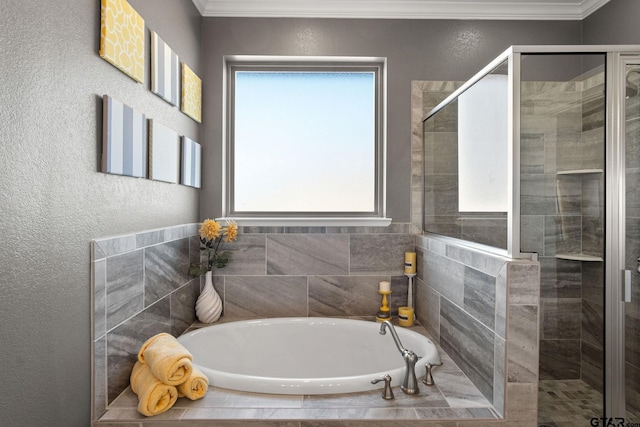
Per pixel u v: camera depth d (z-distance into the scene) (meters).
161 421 1.44
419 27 2.73
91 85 1.38
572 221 1.56
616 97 1.56
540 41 2.73
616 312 1.57
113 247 1.51
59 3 1.21
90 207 1.38
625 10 2.36
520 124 1.55
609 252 1.56
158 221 1.99
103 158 1.43
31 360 1.11
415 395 1.65
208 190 2.72
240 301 2.71
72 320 1.29
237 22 2.71
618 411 1.56
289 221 2.68
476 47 2.73
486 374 1.63
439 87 2.73
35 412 1.13
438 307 2.23
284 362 2.46
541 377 1.57
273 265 2.71
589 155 1.56
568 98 1.55
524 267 1.48
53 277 1.19
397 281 2.73
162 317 2.01
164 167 1.99
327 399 1.60
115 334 1.54
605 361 1.57
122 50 1.55
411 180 2.73
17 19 1.04
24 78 1.07
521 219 1.54
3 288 1.01
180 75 2.28
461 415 1.50
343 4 2.66
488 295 1.62
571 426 1.56
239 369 2.38
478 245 1.84
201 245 2.65
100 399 1.44
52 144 1.18
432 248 2.33
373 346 2.40
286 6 2.67
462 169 2.03
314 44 2.72
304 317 2.63
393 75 2.73
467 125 1.96
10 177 1.03
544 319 1.58
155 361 1.51
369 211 2.86
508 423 1.49
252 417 1.46
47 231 1.16
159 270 1.96
